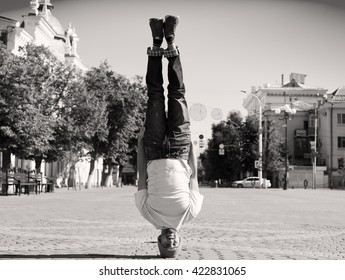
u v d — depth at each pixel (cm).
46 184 3597
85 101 3978
